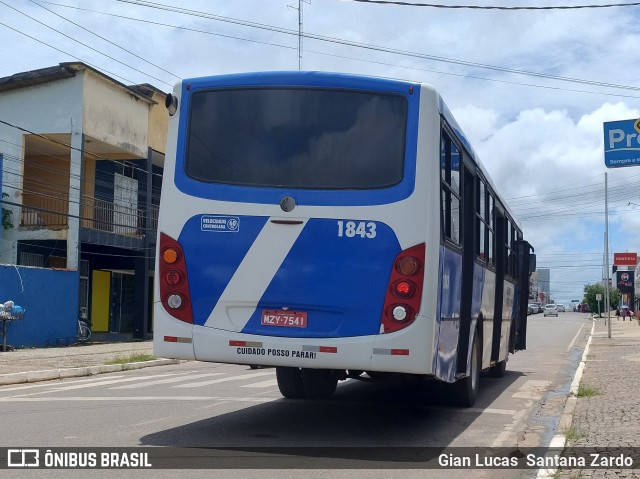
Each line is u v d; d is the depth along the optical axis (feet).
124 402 35.19
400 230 23.86
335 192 24.27
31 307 78.18
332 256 24.03
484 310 36.58
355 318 23.73
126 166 100.32
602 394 39.06
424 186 24.07
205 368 59.21
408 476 21.15
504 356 48.01
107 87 89.10
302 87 25.16
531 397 40.68
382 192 24.09
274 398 36.63
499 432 29.09
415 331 23.49
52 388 42.98
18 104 85.40
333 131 24.75
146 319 96.68
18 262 85.10
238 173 25.02
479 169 34.32
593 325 179.22
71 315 83.82
